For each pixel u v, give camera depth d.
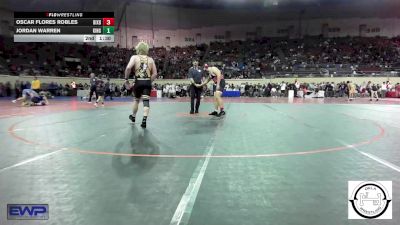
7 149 6.36
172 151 6.21
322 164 5.26
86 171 4.81
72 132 8.55
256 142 7.19
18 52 35.09
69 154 5.92
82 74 38.62
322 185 4.20
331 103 23.75
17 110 15.70
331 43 47.81
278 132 8.72
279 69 43.56
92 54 42.41
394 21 48.12
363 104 22.55
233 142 7.18
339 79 39.88
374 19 48.78
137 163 5.29
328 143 7.13
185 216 3.26
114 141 7.23
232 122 10.93
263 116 13.15
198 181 4.36
